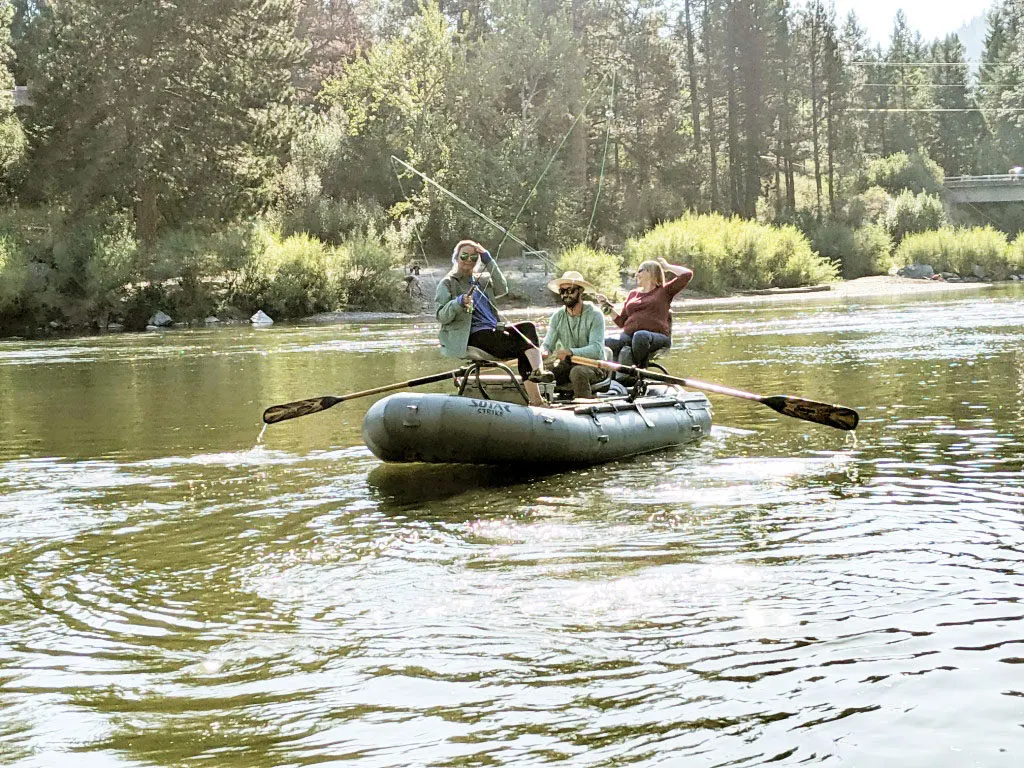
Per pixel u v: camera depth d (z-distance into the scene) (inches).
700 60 2711.6
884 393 413.1
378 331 1024.9
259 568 194.1
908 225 2453.2
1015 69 3641.7
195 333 1072.2
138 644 155.6
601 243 1916.8
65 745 122.5
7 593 182.5
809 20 2783.0
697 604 166.1
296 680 140.3
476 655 147.5
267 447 330.0
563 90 1790.1
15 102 1501.0
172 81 1374.3
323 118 1847.9
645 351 357.1
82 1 1341.0
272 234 1408.7
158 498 257.4
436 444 274.2
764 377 481.7
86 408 448.8
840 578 177.0
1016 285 1681.8
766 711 126.8
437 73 1753.2
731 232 1658.5
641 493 250.4
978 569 180.1
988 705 126.3
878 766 113.0
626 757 116.4
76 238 1241.4
